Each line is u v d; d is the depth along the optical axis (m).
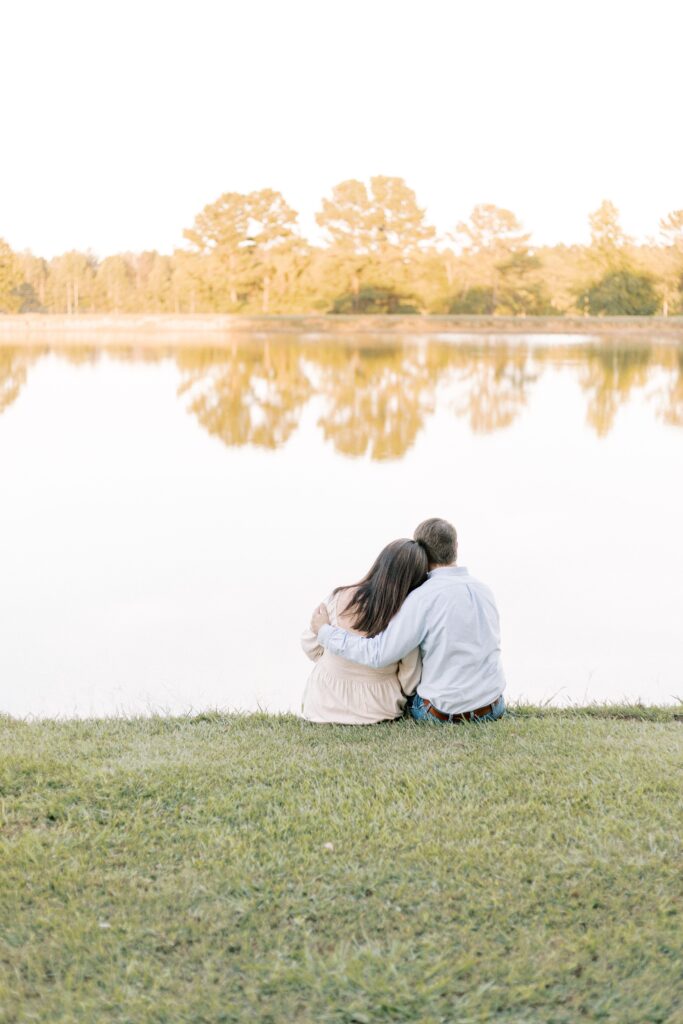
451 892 2.78
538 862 2.94
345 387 32.12
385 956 2.51
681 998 2.35
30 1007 2.34
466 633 4.29
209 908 2.72
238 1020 2.30
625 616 8.14
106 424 23.23
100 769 3.68
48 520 12.46
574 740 4.06
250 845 3.05
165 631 7.88
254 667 6.98
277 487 15.09
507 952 2.53
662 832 3.10
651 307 64.00
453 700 4.30
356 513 13.04
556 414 25.39
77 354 44.62
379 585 4.31
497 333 61.34
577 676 6.69
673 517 12.38
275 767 3.71
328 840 3.10
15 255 66.50
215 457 18.42
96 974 2.46
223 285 68.12
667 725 4.53
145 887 2.84
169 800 3.41
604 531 11.55
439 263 67.19
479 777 3.58
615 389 31.17
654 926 2.61
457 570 4.39
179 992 2.39
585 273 64.69
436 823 3.20
